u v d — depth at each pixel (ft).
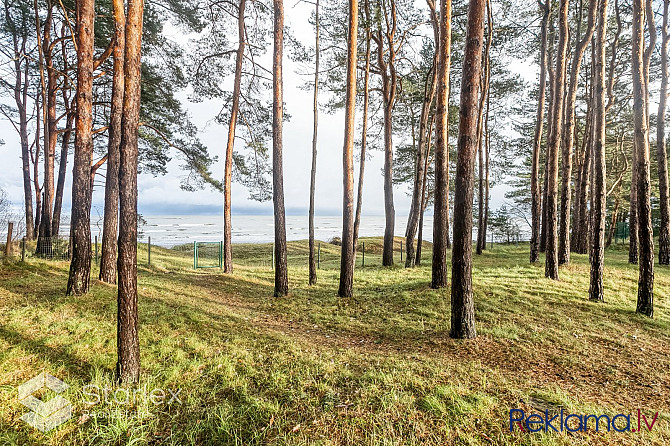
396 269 53.06
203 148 57.57
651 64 55.98
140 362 15.72
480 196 71.92
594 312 28.68
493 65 70.33
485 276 41.32
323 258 82.43
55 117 54.19
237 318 26.18
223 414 12.19
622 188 89.76
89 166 27.58
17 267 34.01
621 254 65.77
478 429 11.54
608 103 56.39
